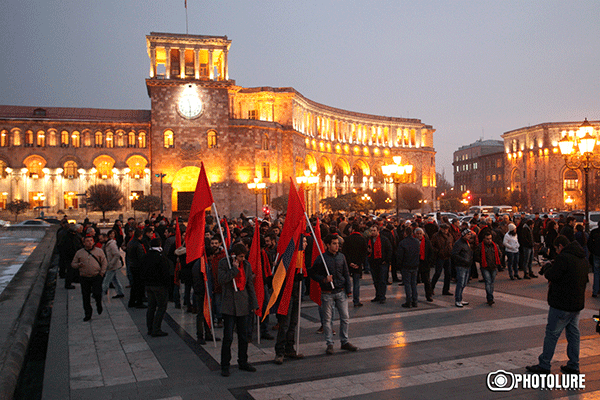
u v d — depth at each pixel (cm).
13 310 1288
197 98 8275
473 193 16875
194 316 1559
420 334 1256
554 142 13325
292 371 999
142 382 948
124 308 1680
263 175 8794
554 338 941
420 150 13088
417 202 10862
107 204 7419
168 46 8281
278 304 1179
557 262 933
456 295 1600
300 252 1145
